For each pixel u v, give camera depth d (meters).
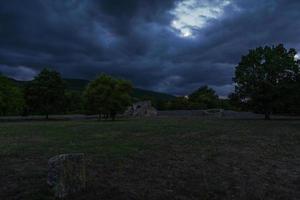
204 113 97.56
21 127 40.12
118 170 12.91
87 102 72.56
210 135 28.48
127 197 9.52
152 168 13.43
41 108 81.25
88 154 16.69
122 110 72.94
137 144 21.19
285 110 67.88
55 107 82.75
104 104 70.25
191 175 12.31
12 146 20.00
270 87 65.81
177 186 10.76
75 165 9.64
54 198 9.12
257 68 68.62
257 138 26.14
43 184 10.48
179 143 22.05
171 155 16.77
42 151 17.77
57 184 9.27
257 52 69.31
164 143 22.00
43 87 81.62
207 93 140.25
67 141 22.92
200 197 9.73
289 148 20.23
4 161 14.72
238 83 70.69
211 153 17.66
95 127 39.38
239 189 10.62
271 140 24.67
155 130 34.12
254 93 66.75
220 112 94.44
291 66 66.88
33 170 12.77
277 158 16.44
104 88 71.38
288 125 44.78
